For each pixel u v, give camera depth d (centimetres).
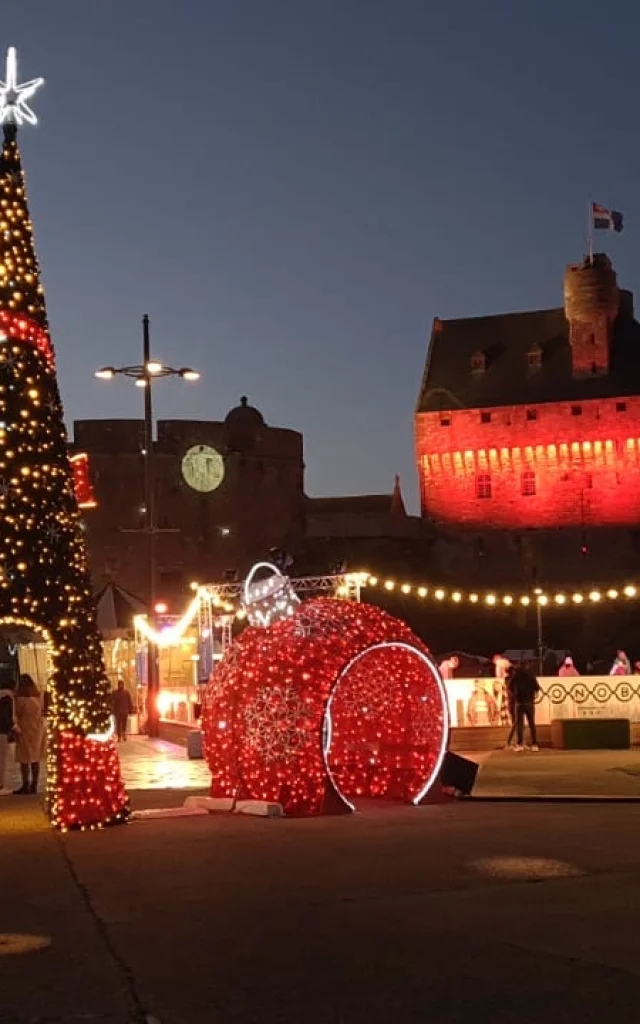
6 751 1927
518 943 839
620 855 1177
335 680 1531
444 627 9131
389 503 11200
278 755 1535
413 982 750
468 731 2645
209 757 1634
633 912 929
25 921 943
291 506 9931
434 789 1652
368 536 9712
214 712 1617
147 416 3158
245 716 1563
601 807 1574
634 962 786
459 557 9400
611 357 9500
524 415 9444
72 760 1459
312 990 738
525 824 1398
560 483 9381
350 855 1204
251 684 1566
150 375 3158
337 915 936
